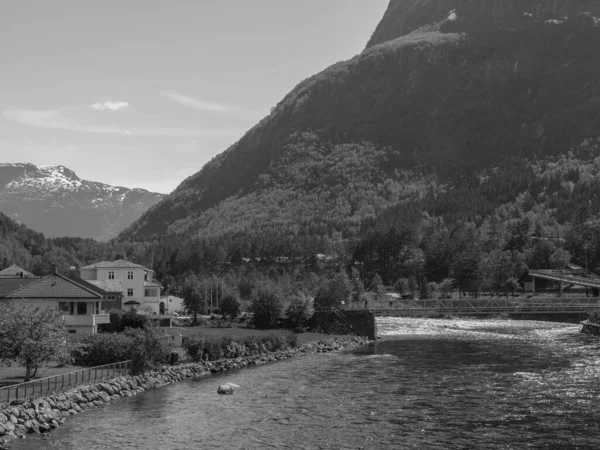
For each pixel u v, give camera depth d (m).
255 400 64.75
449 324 164.12
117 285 148.75
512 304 178.62
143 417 57.53
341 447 48.44
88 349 77.62
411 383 73.19
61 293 95.81
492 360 91.19
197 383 75.38
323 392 68.62
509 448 47.78
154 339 77.81
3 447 47.97
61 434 51.88
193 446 48.94
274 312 138.25
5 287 101.44
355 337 130.62
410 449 47.75
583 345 109.88
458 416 56.94
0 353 63.34
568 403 61.34
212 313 165.38
